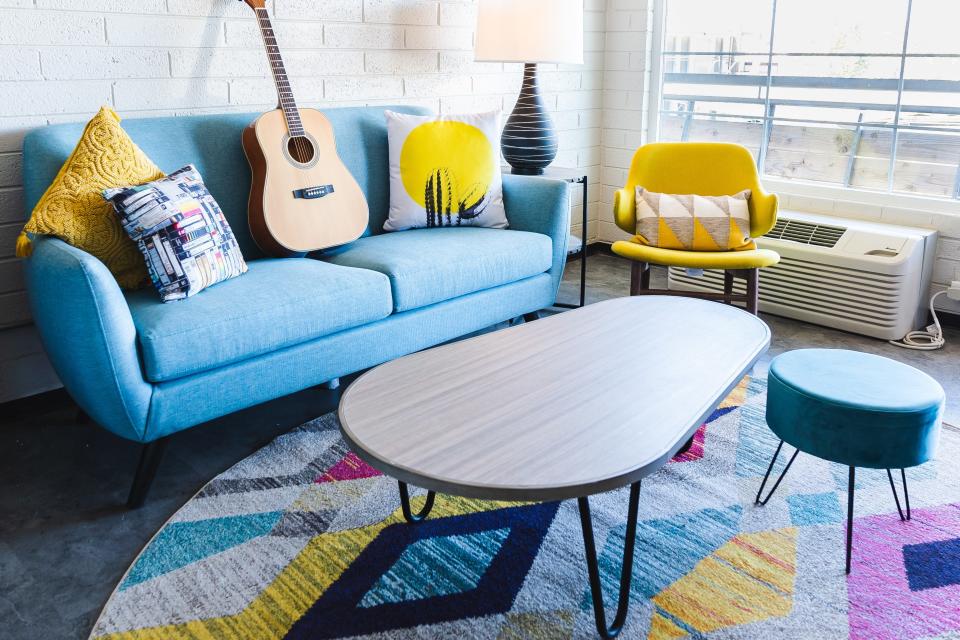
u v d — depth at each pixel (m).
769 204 2.91
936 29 3.09
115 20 2.38
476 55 3.15
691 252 2.87
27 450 2.20
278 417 2.39
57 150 2.14
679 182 3.09
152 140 2.35
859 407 1.58
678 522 1.83
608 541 1.76
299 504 1.91
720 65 3.79
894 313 2.99
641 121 4.07
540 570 1.66
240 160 2.54
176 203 2.02
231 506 1.90
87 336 1.74
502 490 1.20
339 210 2.59
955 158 3.14
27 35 2.21
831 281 3.12
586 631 1.48
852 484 1.63
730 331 1.93
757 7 3.61
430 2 3.23
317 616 1.52
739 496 1.94
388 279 2.33
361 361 2.30
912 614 1.52
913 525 1.82
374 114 2.93
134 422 1.83
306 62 2.87
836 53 3.39
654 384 1.59
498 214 2.92
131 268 2.08
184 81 2.57
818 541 1.76
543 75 3.80
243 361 2.02
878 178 3.38
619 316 2.05
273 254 2.48
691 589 1.60
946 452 2.16
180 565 1.68
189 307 1.93
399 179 2.86
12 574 1.67
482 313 2.67
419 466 1.26
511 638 1.46
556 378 1.62
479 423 1.42
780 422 1.73
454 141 2.89
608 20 4.07
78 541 1.78
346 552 1.72
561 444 1.34
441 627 1.49
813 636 1.47
